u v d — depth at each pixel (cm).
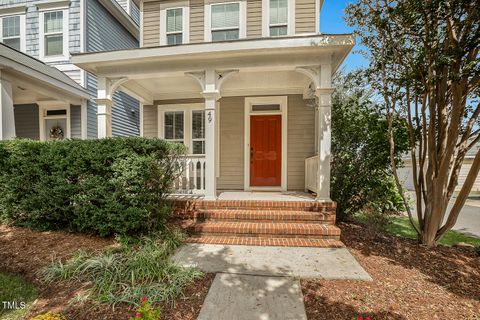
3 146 427
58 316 215
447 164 387
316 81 473
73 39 786
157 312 186
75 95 750
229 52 475
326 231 407
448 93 400
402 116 476
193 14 681
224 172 702
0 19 826
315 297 257
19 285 277
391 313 234
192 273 292
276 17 645
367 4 414
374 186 518
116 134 919
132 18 1052
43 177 411
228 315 228
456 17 345
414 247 405
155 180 404
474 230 569
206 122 504
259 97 686
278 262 331
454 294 270
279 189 682
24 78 600
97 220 394
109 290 255
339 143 532
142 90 681
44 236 399
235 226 424
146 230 403
